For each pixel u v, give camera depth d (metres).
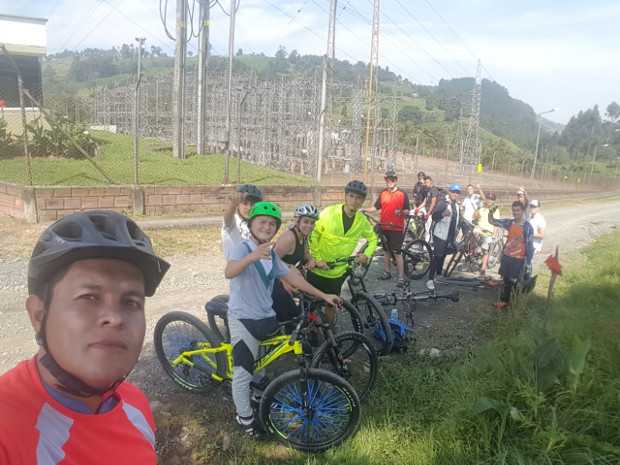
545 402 4.05
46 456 0.97
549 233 17.27
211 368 4.32
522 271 7.49
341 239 5.34
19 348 5.06
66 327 0.95
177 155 20.06
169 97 41.12
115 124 40.75
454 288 8.66
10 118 17.36
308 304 4.21
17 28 20.66
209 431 3.95
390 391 4.71
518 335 5.87
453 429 3.80
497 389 4.20
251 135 28.05
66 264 0.97
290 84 27.11
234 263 3.59
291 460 3.68
